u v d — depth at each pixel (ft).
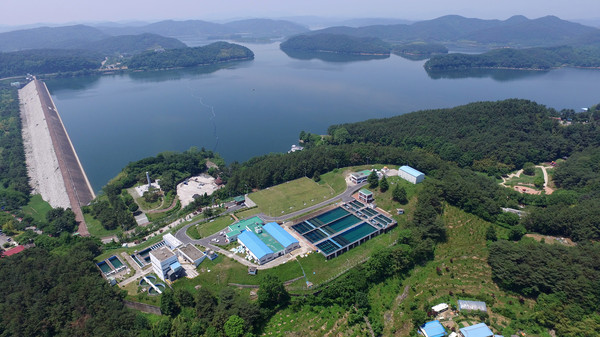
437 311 505.25
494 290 541.75
